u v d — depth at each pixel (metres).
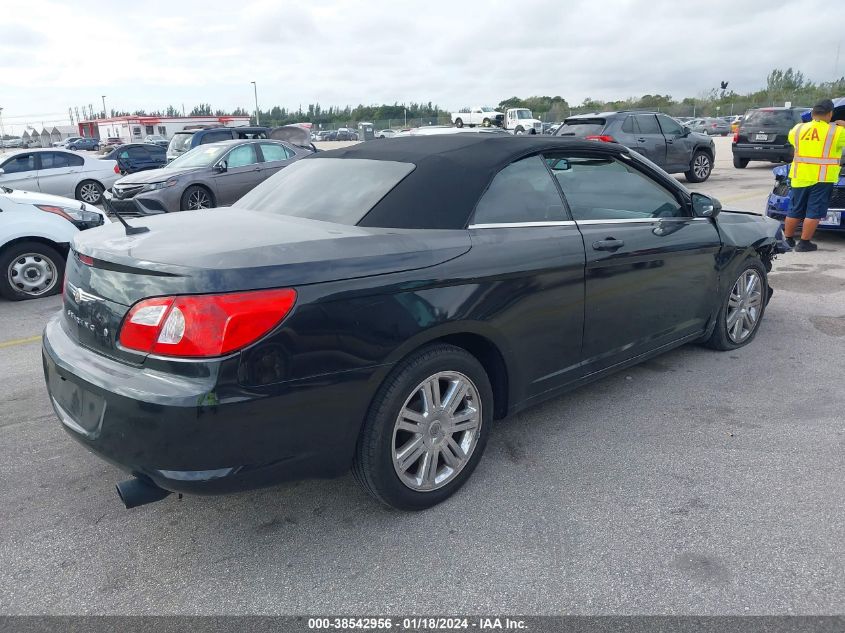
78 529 2.89
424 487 2.93
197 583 2.54
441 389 2.97
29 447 3.61
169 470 2.35
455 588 2.48
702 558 2.62
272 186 3.80
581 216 3.55
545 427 3.77
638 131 14.38
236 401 2.32
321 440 2.55
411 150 3.42
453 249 2.89
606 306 3.62
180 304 2.32
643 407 4.00
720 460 3.37
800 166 7.93
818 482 3.14
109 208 2.86
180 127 68.50
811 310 5.90
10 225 6.74
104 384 2.42
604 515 2.92
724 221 4.66
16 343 5.45
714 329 4.75
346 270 2.56
